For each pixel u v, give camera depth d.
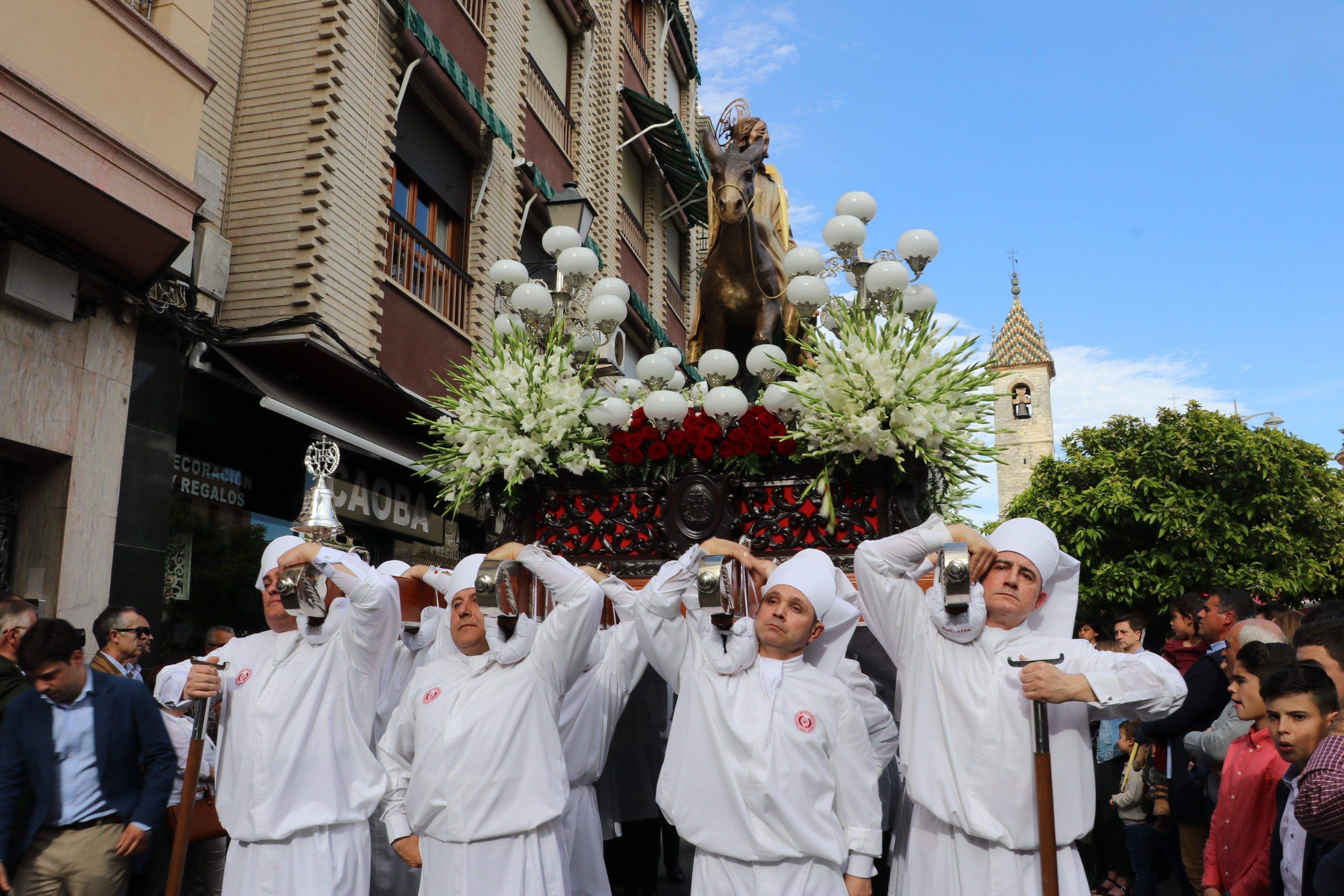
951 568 3.21
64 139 5.89
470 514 11.91
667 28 19.69
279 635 4.02
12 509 6.72
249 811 3.63
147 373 7.41
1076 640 3.39
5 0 5.71
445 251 11.05
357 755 3.86
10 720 3.92
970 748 3.26
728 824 3.29
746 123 6.20
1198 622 6.06
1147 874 5.98
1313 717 3.14
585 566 4.61
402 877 4.56
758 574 3.71
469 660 3.85
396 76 9.77
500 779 3.49
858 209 5.24
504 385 4.80
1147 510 18.53
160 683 5.33
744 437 4.44
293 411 7.96
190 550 8.01
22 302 6.31
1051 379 50.00
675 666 3.64
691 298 20.81
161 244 6.78
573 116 14.71
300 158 8.49
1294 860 3.25
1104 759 6.80
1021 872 3.16
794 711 3.35
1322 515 18.00
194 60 7.09
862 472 4.34
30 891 3.82
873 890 5.10
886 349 4.30
